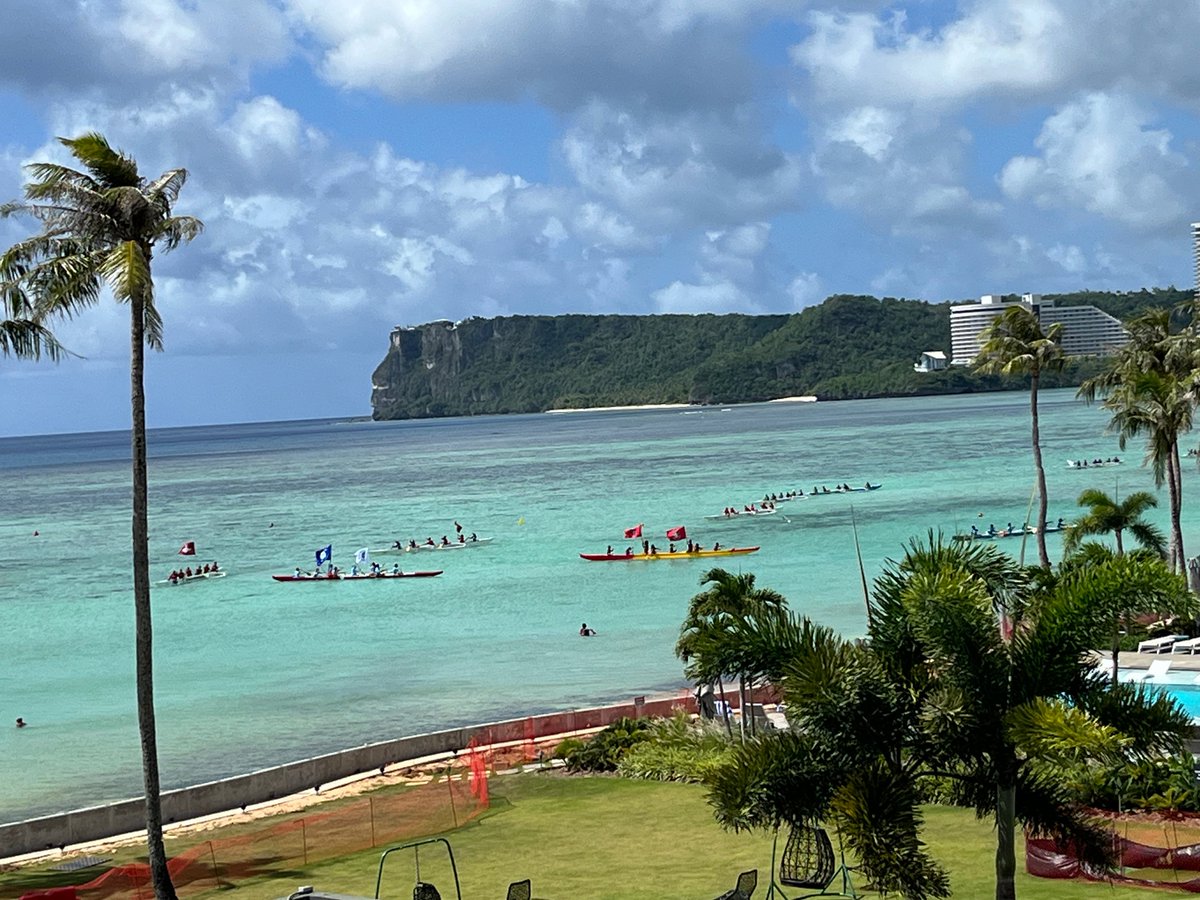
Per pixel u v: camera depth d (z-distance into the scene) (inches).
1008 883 767.7
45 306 1105.4
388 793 1552.7
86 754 2113.7
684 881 1087.0
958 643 759.1
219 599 4028.1
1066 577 805.2
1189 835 1081.4
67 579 4685.0
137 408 1126.4
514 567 4397.1
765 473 7795.3
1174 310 2583.7
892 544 4323.3
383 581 4229.8
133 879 1211.2
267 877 1188.5
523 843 1248.2
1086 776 1101.1
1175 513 2449.6
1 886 1256.2
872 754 760.3
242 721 2306.8
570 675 2561.5
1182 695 1696.6
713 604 1523.1
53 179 1103.6
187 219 1139.9
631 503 6432.1
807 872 914.7
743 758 772.6
